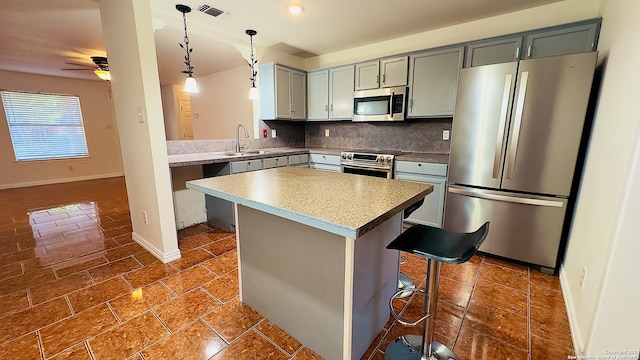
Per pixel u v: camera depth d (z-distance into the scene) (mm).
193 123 5734
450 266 2354
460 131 2428
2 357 1400
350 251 1200
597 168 1674
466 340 1533
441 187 2844
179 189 3180
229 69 4617
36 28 3041
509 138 2207
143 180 2432
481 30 2949
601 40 2119
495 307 1810
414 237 1297
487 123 2283
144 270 2270
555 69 1964
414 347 1456
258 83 3900
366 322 1420
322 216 1033
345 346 1314
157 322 1665
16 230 3160
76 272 2236
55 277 2162
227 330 1606
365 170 3400
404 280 2068
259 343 1515
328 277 1317
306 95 4207
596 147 1768
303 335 1498
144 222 2594
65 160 5941
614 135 1460
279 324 1623
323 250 1311
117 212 3832
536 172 2143
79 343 1497
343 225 942
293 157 3750
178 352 1446
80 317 1702
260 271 1667
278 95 3766
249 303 1804
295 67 4066
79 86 5965
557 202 2086
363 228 943
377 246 1422
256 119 4035
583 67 1878
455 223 2580
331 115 3959
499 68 2168
